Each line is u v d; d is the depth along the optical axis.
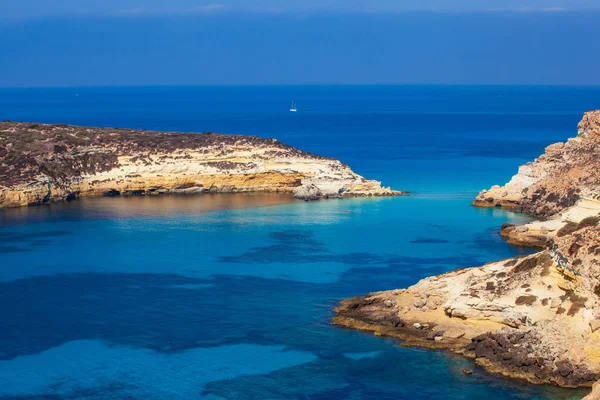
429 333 83.38
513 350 76.19
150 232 134.25
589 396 62.31
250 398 72.75
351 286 102.06
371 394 72.62
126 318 91.88
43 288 103.25
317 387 74.12
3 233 134.12
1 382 76.38
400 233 133.12
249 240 127.94
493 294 83.62
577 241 79.31
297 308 93.81
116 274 109.12
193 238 129.50
